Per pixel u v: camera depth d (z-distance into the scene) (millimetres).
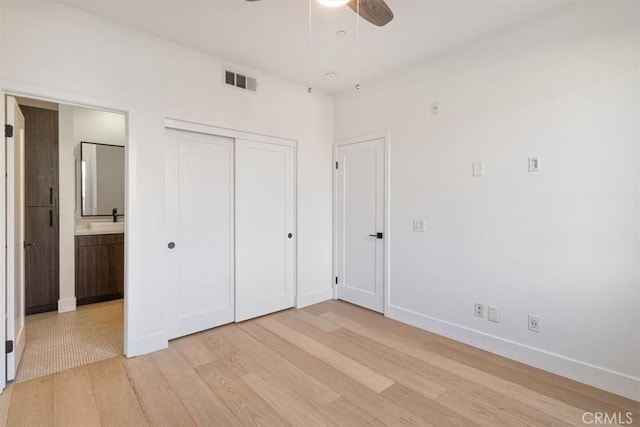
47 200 3455
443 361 2488
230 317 3227
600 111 2090
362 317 3434
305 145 3752
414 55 2957
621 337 2037
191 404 1953
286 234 3646
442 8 2248
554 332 2309
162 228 2666
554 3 2193
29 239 3371
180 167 2871
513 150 2488
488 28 2510
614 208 2049
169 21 2412
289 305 3697
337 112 3988
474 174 2723
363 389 2117
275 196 3533
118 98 2436
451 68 2869
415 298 3191
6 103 2094
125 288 2514
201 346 2727
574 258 2209
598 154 2104
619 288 2041
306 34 2602
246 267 3305
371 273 3641
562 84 2240
